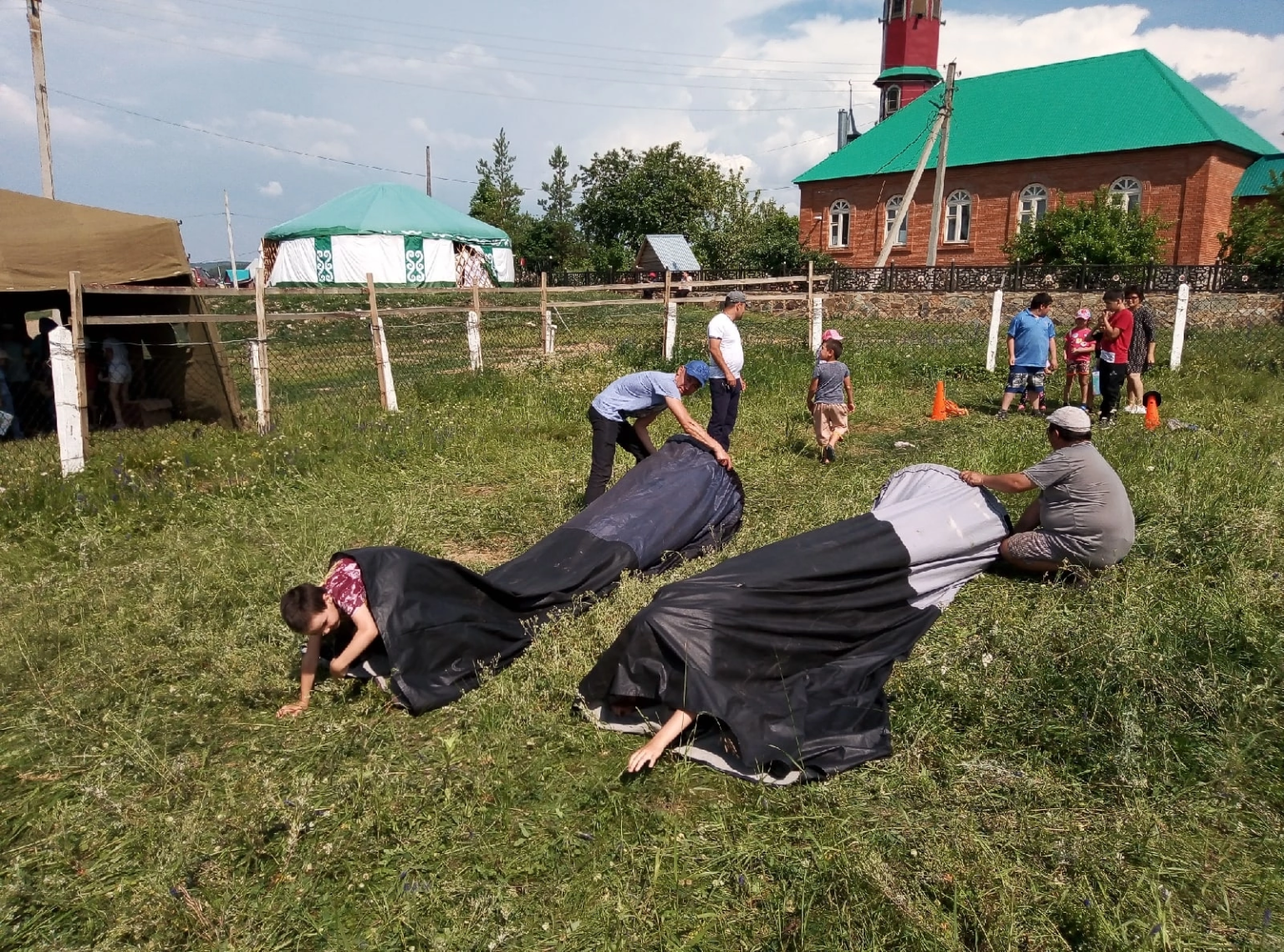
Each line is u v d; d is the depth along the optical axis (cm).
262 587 558
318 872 319
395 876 318
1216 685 410
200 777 378
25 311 1206
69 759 395
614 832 339
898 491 593
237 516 706
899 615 500
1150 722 390
